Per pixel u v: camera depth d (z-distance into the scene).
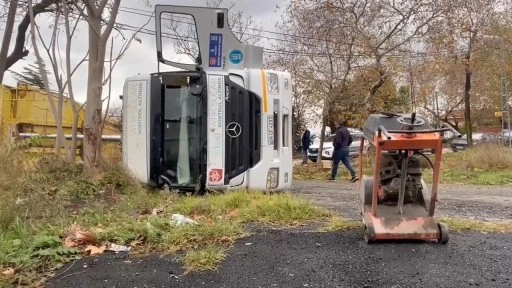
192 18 10.30
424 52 21.67
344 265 4.92
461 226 6.55
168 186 9.62
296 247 5.57
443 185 13.81
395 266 4.88
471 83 37.09
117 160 11.07
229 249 5.49
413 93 22.17
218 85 9.62
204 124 9.51
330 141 29.41
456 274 4.62
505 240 5.85
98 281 4.56
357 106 20.61
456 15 20.88
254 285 4.43
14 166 7.08
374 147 5.78
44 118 15.02
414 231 5.59
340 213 7.84
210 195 9.02
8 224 5.73
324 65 20.98
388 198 6.02
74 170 10.17
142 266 4.96
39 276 4.65
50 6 14.49
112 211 7.32
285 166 10.47
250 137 9.91
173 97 9.79
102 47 10.94
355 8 20.44
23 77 17.44
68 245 5.44
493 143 20.14
